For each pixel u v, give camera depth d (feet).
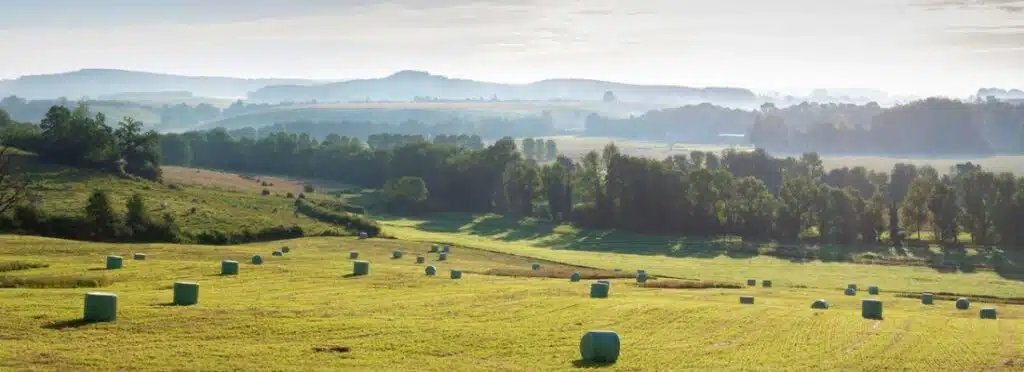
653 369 115.75
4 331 120.26
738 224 523.70
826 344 139.33
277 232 370.94
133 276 199.72
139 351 112.57
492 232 513.45
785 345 137.18
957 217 488.02
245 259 263.49
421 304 168.66
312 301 166.71
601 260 378.94
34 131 484.74
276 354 114.83
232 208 408.05
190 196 429.79
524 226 550.36
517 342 130.31
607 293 198.29
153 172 491.72
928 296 244.42
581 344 121.60
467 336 133.28
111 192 400.67
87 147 465.88
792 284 311.27
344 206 538.47
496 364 115.14
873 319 176.86
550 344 130.00
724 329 150.71
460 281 223.30
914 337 149.89
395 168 654.94
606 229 547.49
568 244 474.90
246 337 125.39
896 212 515.91
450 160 645.92
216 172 624.18
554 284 227.81
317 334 129.80
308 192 571.28
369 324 139.74
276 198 479.41
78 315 133.59
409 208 586.04
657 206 538.88
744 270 367.66
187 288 153.58
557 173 594.24
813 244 486.38
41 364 103.19
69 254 252.21
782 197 533.96
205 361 108.88
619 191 557.33
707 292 235.20
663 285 253.85
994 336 155.63
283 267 236.63
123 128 494.59
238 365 107.55
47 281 176.76
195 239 340.18
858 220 492.13
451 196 634.43
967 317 200.34
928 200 491.72
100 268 215.51
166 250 275.59
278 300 166.09
